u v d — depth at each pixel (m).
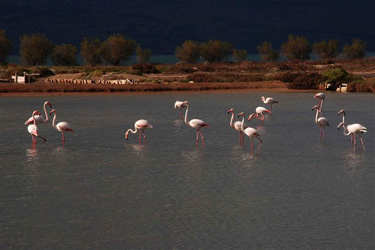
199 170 25.45
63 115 44.19
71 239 17.09
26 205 20.27
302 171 25.22
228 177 24.19
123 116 43.56
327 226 18.14
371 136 33.97
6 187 22.59
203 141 32.47
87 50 125.00
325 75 71.81
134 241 16.95
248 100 56.16
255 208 19.92
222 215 19.20
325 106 50.56
